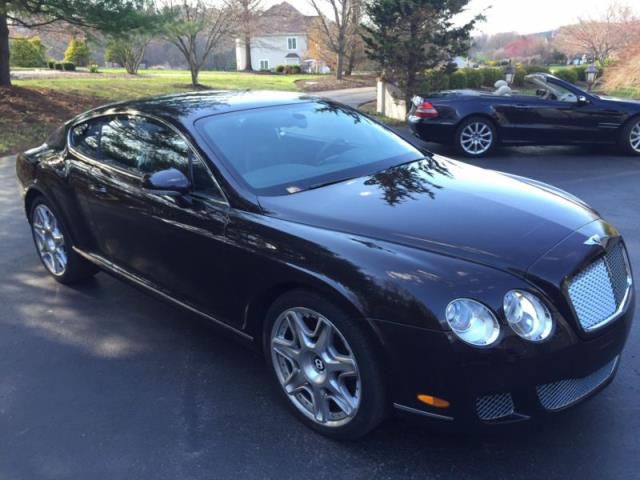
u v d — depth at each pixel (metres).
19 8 13.56
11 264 5.48
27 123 14.02
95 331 4.19
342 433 2.89
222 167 3.41
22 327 4.28
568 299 2.60
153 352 3.89
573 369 2.59
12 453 2.97
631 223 6.30
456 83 22.73
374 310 2.60
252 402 3.32
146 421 3.18
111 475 2.80
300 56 69.50
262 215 3.15
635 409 3.12
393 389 2.64
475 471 2.72
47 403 3.37
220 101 4.10
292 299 2.93
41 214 5.04
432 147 11.59
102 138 4.34
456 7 14.33
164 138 3.76
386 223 2.97
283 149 3.72
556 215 3.12
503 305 2.48
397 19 14.67
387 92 16.86
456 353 2.46
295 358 3.02
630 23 37.75
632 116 10.16
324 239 2.87
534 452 2.82
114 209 4.04
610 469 2.70
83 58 49.31
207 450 2.94
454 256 2.68
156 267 3.85
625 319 2.87
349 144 4.02
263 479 2.73
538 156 10.51
